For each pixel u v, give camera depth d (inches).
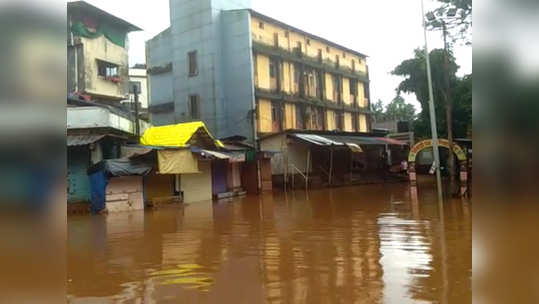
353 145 1069.1
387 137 1395.2
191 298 224.7
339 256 306.3
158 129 848.9
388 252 312.8
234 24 1104.2
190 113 1123.9
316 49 1353.3
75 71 891.4
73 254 341.4
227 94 1106.1
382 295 217.2
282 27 1213.7
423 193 793.6
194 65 1125.1
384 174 1278.3
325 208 616.1
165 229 466.0
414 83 1206.9
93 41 927.0
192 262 305.4
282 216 542.9
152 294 233.8
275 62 1180.5
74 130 677.3
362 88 1594.5
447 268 262.2
